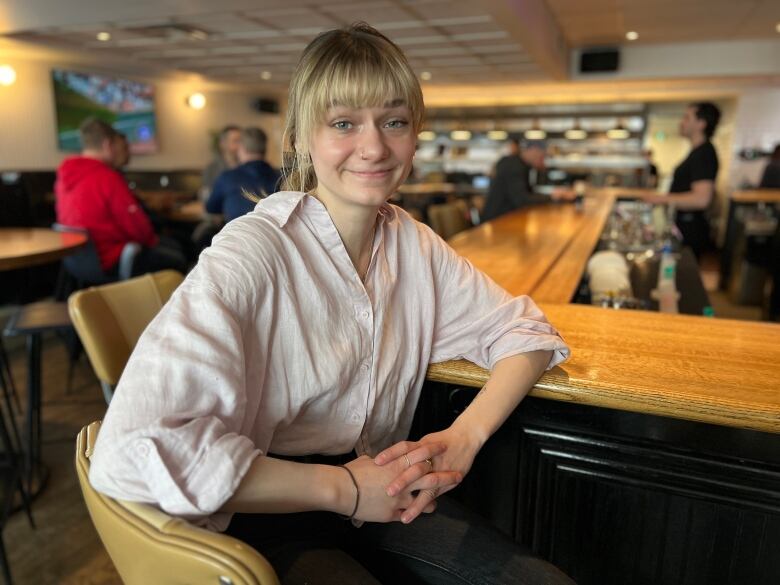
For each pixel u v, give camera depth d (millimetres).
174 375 657
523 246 2613
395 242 986
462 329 1057
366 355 899
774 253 4641
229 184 3668
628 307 1658
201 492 621
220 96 9672
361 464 797
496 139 12367
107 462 621
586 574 1157
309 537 902
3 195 5918
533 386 986
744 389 914
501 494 1185
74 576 1788
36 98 6832
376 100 795
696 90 9555
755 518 1008
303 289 834
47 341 4102
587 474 1108
